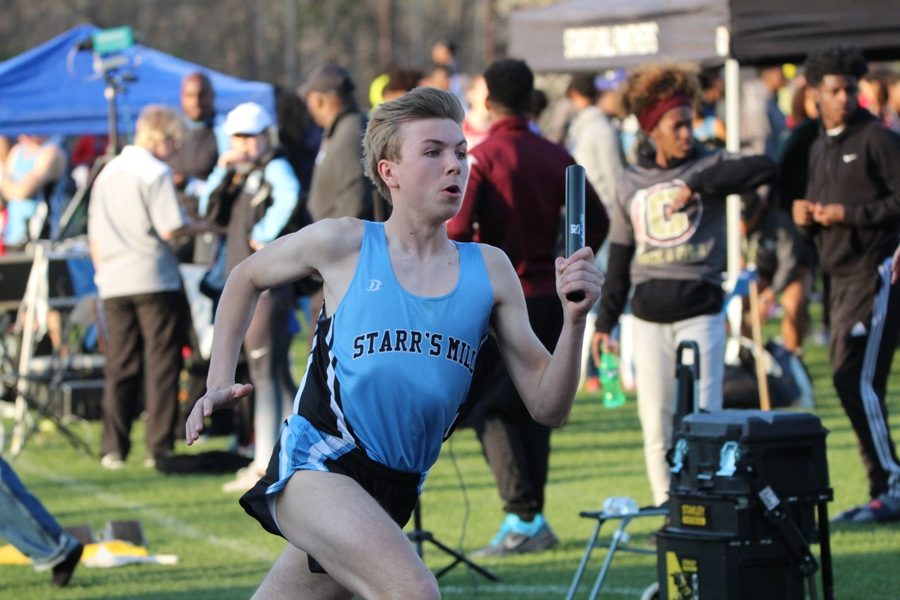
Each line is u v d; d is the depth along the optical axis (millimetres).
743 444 14812
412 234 11492
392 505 11578
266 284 11758
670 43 30688
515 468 20516
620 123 41812
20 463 30859
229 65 133750
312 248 11562
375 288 11312
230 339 11742
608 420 33375
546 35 33688
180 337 29578
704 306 20422
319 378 11406
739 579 14773
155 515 24891
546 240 20312
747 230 33094
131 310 29547
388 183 11562
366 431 11281
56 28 123562
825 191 21875
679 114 20359
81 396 34281
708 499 14945
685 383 17344
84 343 34250
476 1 142125
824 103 21734
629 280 21297
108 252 29375
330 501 11008
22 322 33500
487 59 95188
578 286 10781
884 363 21609
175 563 21094
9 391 31812
